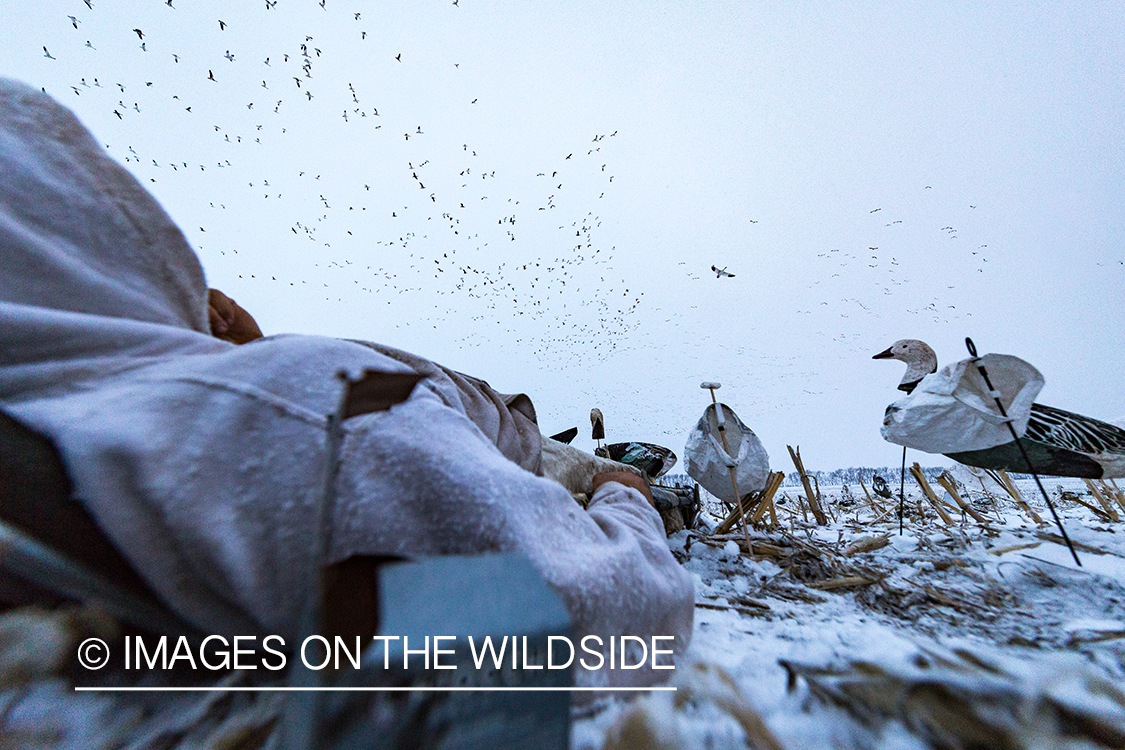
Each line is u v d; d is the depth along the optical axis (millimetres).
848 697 977
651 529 1384
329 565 596
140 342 903
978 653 1165
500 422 2201
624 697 905
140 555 705
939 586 2439
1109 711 888
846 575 2660
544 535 929
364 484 853
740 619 1858
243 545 773
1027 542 3184
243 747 726
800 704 970
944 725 879
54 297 885
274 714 814
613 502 1589
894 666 1095
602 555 988
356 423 924
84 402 759
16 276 854
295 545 804
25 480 711
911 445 3674
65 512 718
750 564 2939
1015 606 2113
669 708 893
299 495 822
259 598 785
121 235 1036
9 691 776
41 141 1007
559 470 2904
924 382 3623
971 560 2830
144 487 701
